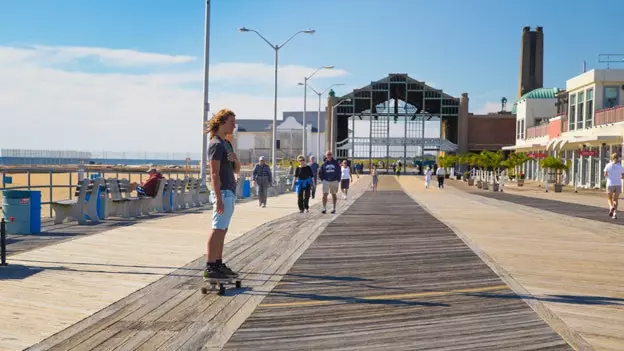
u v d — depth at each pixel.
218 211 6.95
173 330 5.54
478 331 5.59
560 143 46.12
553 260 9.88
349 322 5.87
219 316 6.05
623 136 36.81
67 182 48.44
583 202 27.53
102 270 8.38
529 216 18.81
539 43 111.19
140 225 14.02
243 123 164.50
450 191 40.00
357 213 19.44
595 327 5.78
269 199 27.42
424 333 5.52
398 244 11.64
